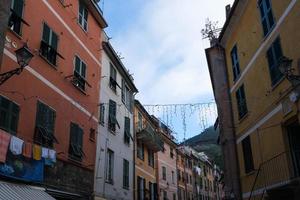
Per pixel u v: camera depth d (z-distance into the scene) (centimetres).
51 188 1540
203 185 5825
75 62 1933
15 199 1170
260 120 1712
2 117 1282
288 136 1473
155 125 3941
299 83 1291
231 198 1984
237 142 2061
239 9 1930
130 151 2856
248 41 1864
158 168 3806
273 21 1554
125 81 2889
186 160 5138
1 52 1202
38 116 1511
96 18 2314
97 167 2097
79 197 1809
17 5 1452
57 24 1773
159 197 3684
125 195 2580
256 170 1739
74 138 1812
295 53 1362
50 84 1644
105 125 2311
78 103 1917
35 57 1545
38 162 1427
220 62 2267
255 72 1769
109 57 2511
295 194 1265
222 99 2183
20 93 1409
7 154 1252
